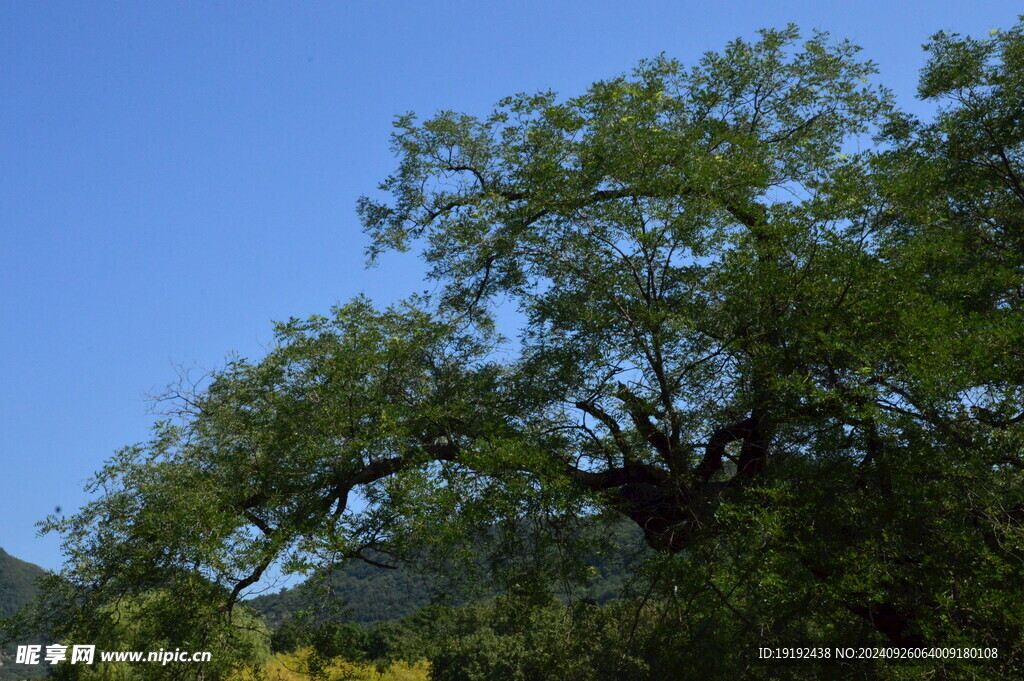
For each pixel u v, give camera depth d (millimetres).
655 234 11391
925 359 9234
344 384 12031
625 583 11922
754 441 11852
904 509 9516
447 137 15016
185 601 11453
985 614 8711
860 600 9391
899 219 11797
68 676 11359
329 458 11906
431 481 11086
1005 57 14492
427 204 15445
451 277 14164
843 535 9836
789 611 9984
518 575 11758
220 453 12766
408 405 12609
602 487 12578
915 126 14469
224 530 11102
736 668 10539
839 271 10609
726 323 12094
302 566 11023
